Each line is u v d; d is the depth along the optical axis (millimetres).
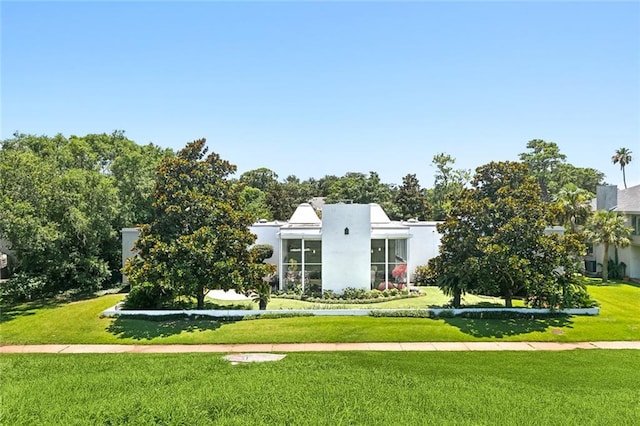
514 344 16391
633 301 23750
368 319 19172
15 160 23078
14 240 22016
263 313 19641
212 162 22375
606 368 13539
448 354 15094
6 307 23469
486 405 9727
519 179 21172
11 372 12555
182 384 11148
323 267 25297
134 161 29578
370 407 9414
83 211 25391
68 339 17266
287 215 61906
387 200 59438
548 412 9352
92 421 8477
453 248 21031
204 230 19375
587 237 30859
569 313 20125
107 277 27609
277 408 9219
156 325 18625
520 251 19234
